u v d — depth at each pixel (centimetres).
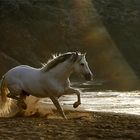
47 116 1474
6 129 1059
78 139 919
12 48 8412
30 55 8412
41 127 1099
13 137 934
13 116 1455
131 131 1045
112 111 2003
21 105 1405
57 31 9212
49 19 9331
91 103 2566
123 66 9075
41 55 8656
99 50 9281
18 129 1057
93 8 10144
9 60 7475
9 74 1416
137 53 9588
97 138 940
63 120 1296
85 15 9869
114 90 4359
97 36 9506
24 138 922
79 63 1352
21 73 1400
